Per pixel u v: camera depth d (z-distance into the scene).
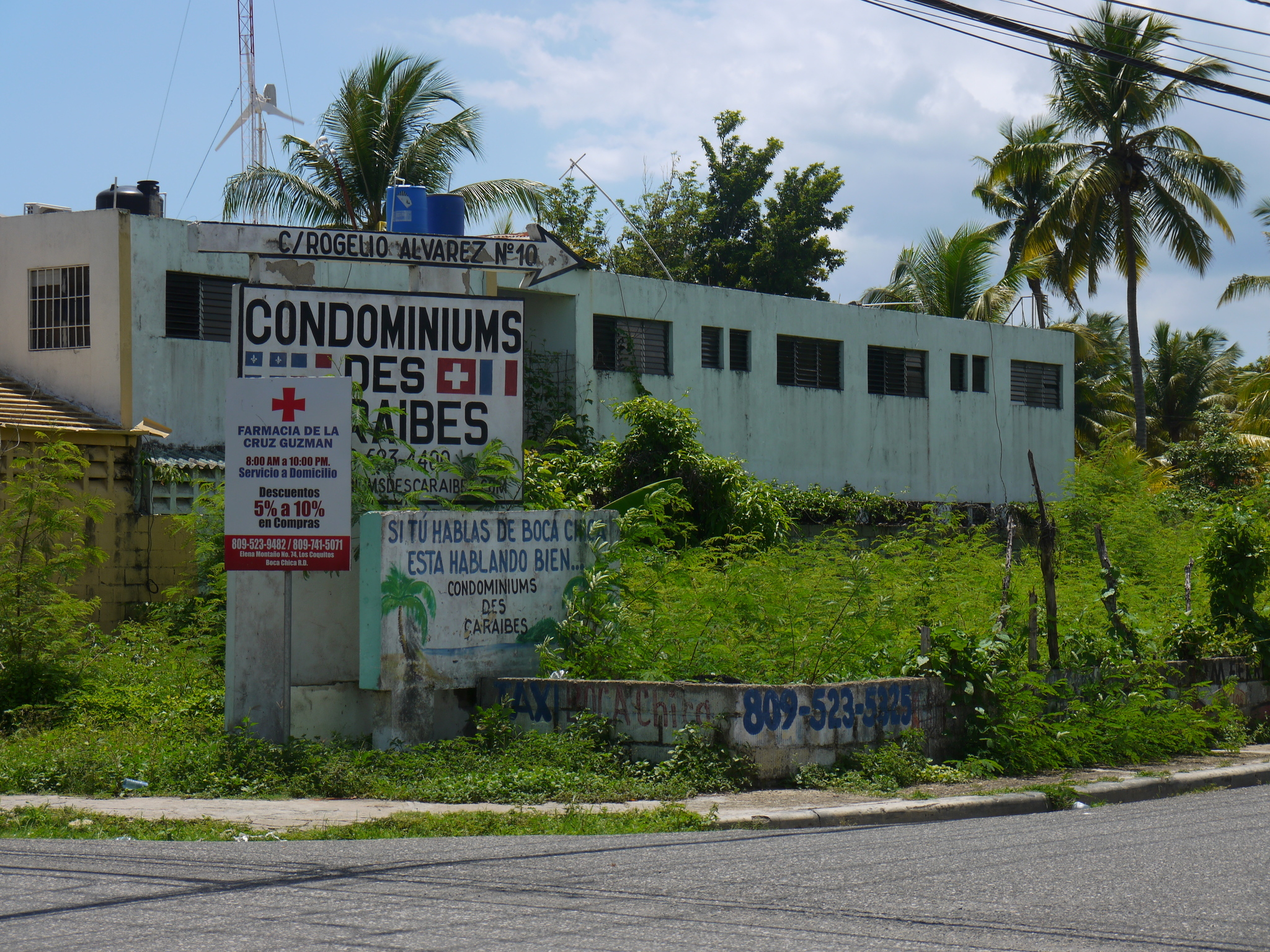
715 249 43.88
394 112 27.94
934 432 31.28
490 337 11.94
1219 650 13.32
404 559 10.63
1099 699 11.59
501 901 5.64
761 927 5.16
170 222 21.19
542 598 11.52
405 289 22.05
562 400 24.98
